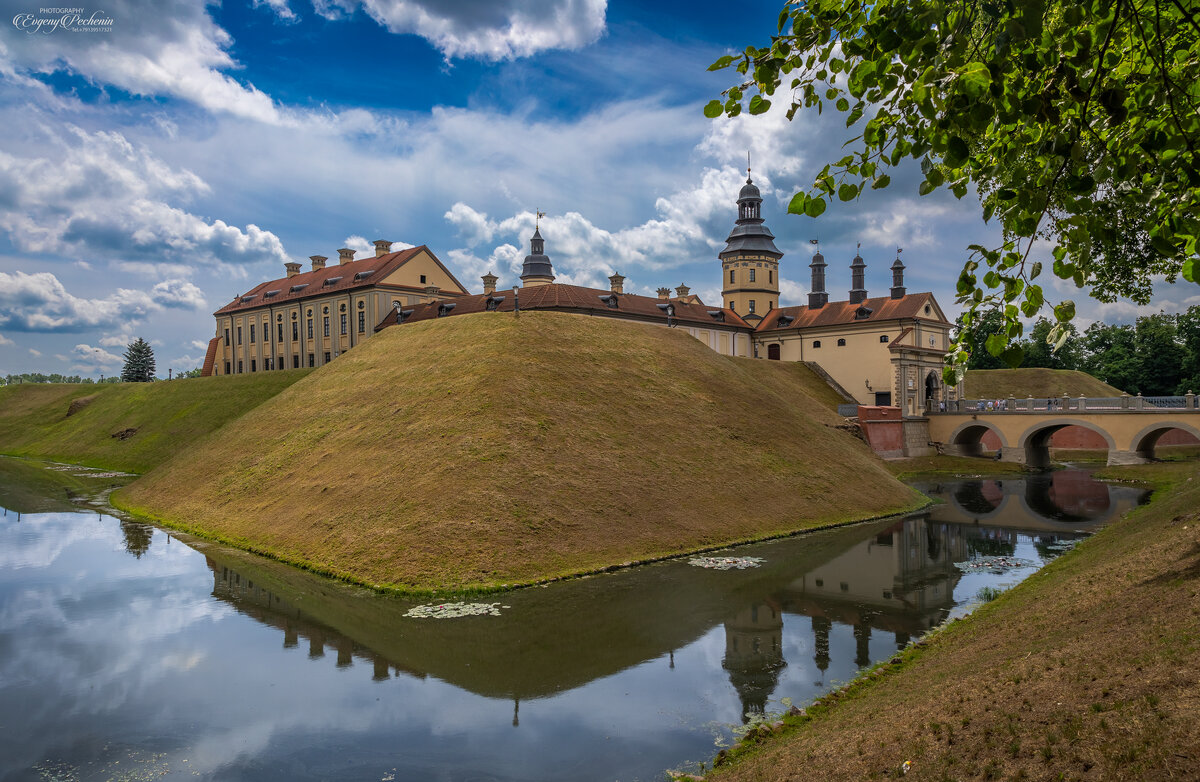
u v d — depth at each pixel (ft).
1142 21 26.11
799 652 67.77
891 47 21.86
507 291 272.72
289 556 105.60
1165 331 328.49
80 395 325.62
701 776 45.11
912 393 260.21
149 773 47.52
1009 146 24.53
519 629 75.66
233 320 347.77
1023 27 19.25
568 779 46.06
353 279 294.05
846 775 35.70
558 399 139.44
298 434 149.59
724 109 26.86
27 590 91.20
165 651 69.87
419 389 146.10
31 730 53.62
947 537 123.65
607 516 111.45
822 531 129.08
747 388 181.57
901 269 283.38
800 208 25.72
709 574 97.86
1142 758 27.63
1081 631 47.70
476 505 105.09
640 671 63.98
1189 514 82.28
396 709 56.85
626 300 274.16
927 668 55.98
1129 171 24.06
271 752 50.21
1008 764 30.91
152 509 146.20
